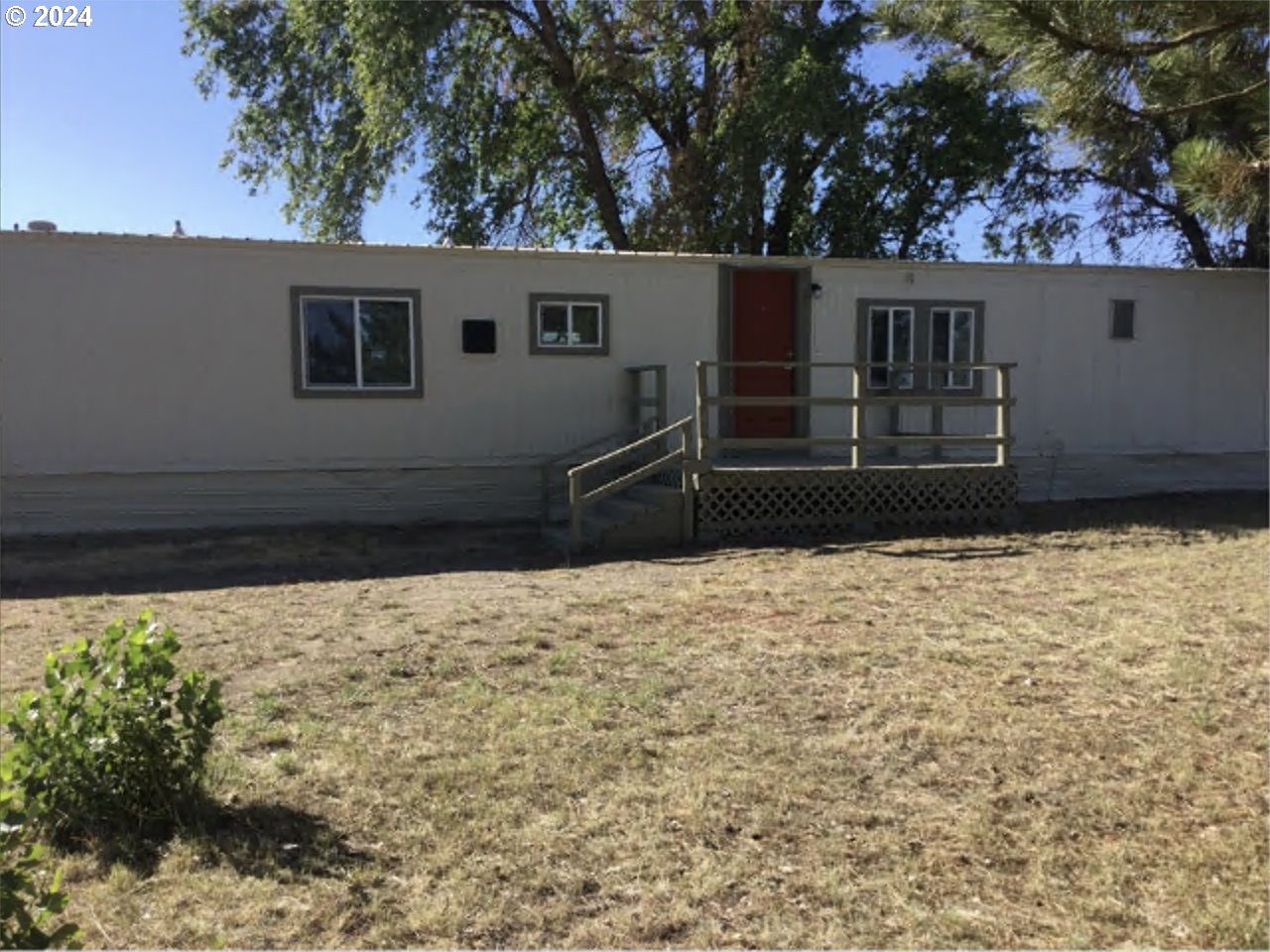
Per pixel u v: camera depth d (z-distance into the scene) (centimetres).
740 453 1134
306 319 1012
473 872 317
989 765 396
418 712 455
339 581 794
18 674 525
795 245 2164
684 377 1125
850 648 549
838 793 372
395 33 1673
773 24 1800
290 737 424
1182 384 1263
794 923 292
